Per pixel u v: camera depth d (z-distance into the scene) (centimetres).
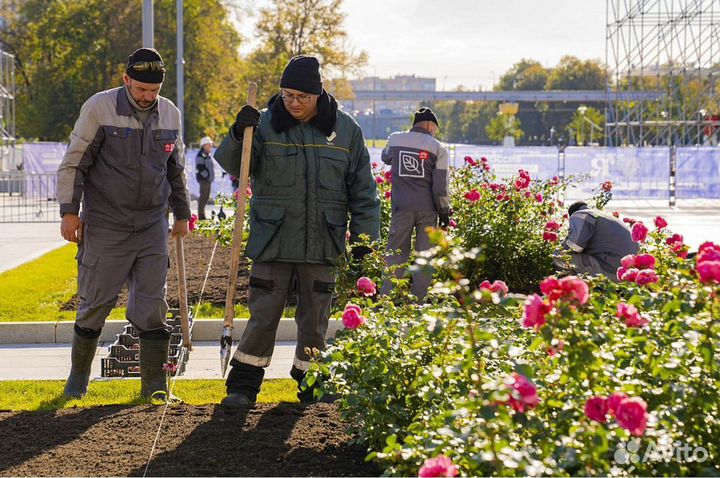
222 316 1003
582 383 385
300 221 587
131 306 646
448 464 308
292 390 697
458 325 443
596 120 10488
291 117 588
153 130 626
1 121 4238
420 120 1044
